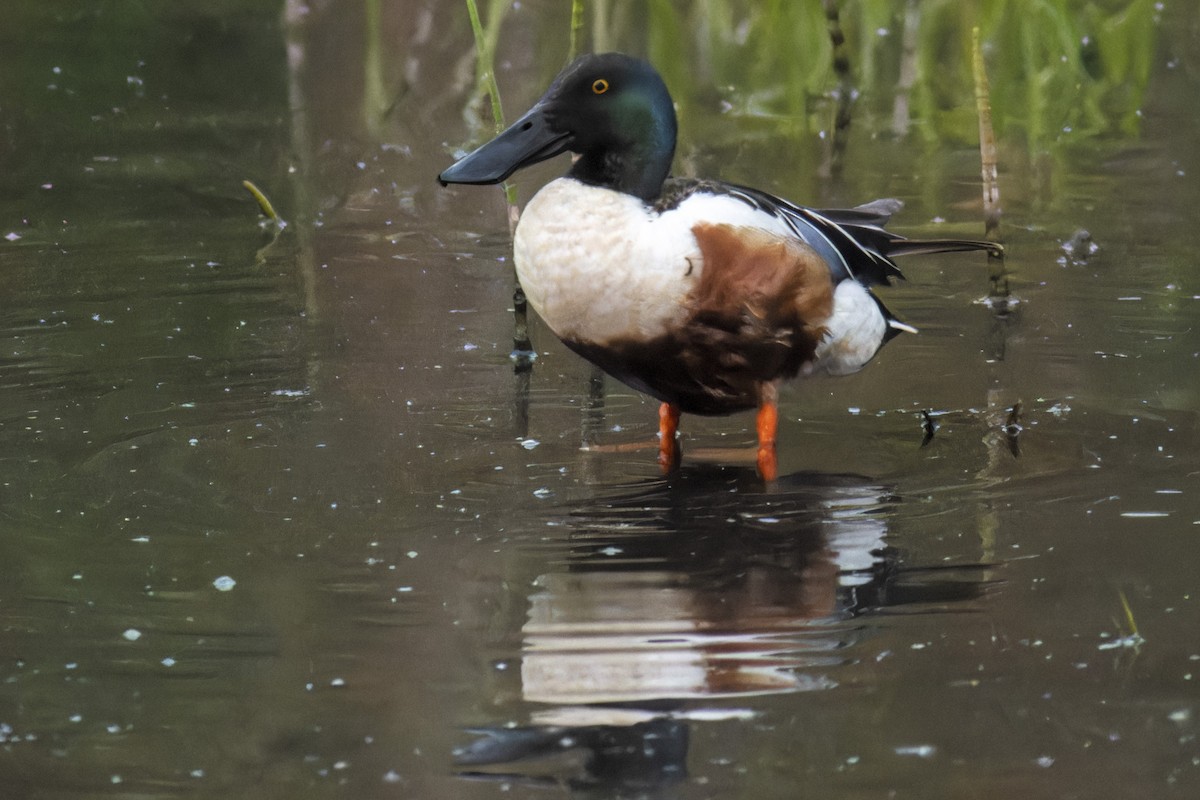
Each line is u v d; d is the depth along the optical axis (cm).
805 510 767
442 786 526
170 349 1020
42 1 1984
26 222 1309
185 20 1961
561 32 1764
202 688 596
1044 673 595
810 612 649
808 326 848
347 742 557
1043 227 1273
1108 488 784
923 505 770
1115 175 1410
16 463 829
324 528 749
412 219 1342
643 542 730
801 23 1605
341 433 884
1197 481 789
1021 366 980
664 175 858
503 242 1283
